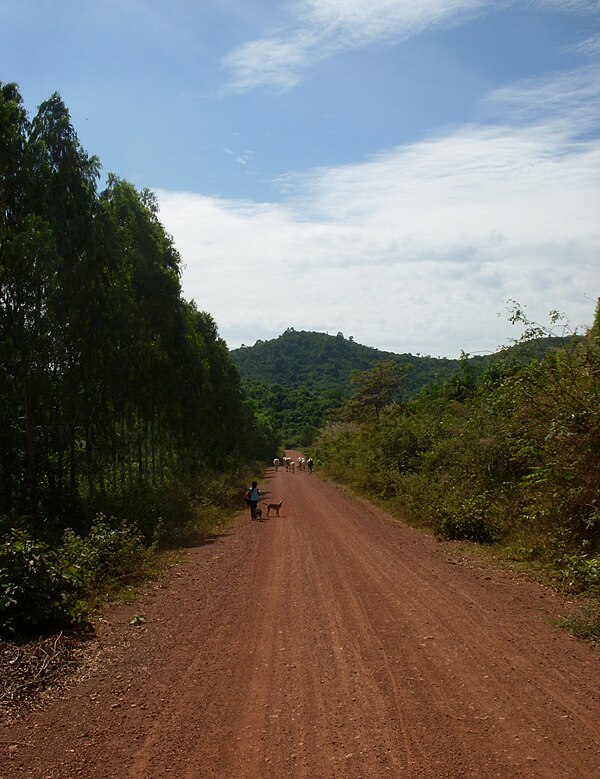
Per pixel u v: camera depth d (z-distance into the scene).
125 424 25.23
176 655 6.93
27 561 8.03
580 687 5.44
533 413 12.00
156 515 18.20
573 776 3.97
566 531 10.58
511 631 7.17
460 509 14.64
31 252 16.72
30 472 18.23
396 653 6.55
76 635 7.80
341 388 124.38
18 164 17.56
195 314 36.25
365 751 4.42
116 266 20.14
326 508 23.66
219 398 38.03
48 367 18.34
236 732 4.86
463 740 4.52
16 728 5.11
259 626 7.87
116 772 4.29
